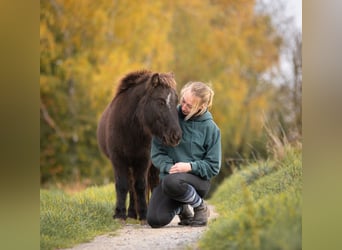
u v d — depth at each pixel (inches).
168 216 347.3
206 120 348.8
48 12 919.7
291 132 558.6
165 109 346.6
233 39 1013.8
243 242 249.8
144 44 930.7
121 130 382.6
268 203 285.1
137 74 400.5
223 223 293.9
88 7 937.5
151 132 355.3
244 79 1001.5
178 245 289.6
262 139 758.5
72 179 901.2
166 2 995.9
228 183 577.9
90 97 909.8
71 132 921.5
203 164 339.0
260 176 493.7
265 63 1015.0
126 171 390.9
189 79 976.9
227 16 1040.8
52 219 339.3
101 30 935.0
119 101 391.5
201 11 1014.4
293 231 247.4
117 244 303.9
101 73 897.5
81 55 930.7
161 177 355.3
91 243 310.5
